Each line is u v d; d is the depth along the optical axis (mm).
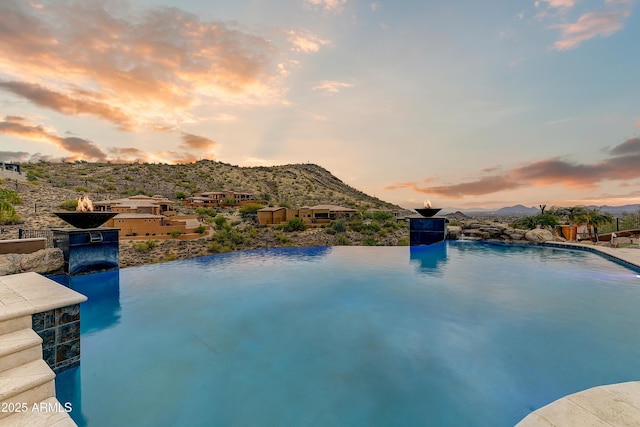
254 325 4793
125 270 8906
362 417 2721
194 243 29250
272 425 2654
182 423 2682
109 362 3688
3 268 6047
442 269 8719
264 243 33875
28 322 2838
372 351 3885
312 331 4523
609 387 2408
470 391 3037
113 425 2658
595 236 18250
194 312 5410
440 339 4160
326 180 124625
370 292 6512
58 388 3098
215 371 3490
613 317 4852
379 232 39781
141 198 42688
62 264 7117
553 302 5633
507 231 13430
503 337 4180
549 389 3031
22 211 27797
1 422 1973
